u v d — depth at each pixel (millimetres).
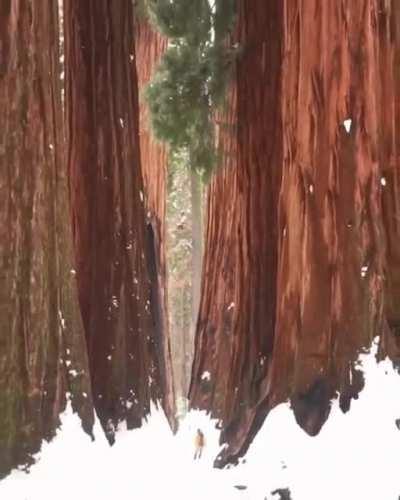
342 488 7633
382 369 8211
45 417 8180
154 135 14109
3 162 8312
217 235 13727
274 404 8484
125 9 10570
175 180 25125
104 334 9805
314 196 8594
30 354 8188
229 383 11484
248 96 12414
